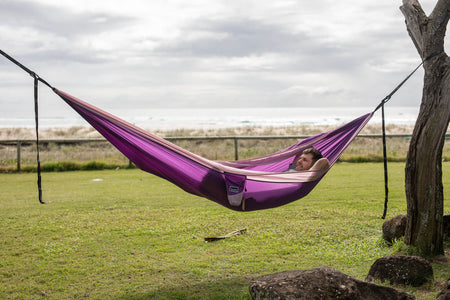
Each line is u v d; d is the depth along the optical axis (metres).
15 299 4.32
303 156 6.48
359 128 6.24
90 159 16.08
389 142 21.34
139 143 4.77
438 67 5.02
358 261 5.25
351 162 15.83
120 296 4.37
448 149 17.86
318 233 6.46
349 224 6.95
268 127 40.06
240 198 4.88
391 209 7.98
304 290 3.59
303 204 8.65
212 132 34.31
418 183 5.18
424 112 5.13
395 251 5.42
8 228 6.99
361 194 9.62
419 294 4.16
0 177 13.09
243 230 6.65
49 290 4.54
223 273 4.95
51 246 6.02
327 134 6.59
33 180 12.44
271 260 5.37
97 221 7.41
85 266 5.23
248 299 4.13
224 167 4.90
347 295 3.56
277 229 6.75
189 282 4.71
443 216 5.74
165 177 5.36
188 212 8.10
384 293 3.67
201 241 6.22
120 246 6.03
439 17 4.96
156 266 5.20
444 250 5.41
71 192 10.36
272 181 4.92
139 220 7.48
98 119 4.71
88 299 4.31
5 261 5.42
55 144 23.72
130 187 11.09
